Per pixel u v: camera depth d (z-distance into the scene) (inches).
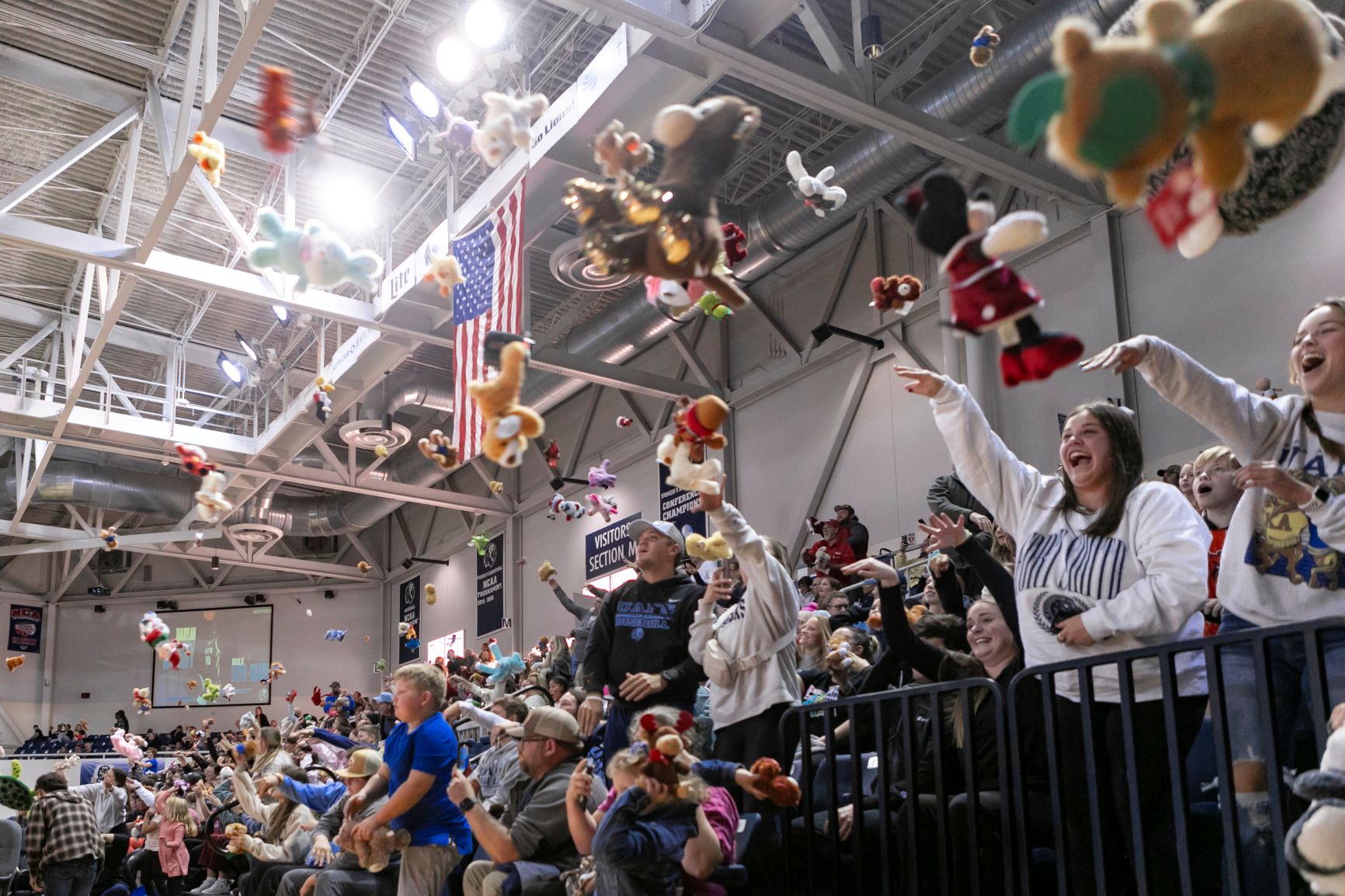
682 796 128.3
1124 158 54.6
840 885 163.5
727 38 324.5
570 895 161.9
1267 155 80.6
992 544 245.3
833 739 163.5
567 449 729.6
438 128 411.2
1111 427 135.2
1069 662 128.9
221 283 456.1
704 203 77.1
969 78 382.3
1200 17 57.2
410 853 180.1
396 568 935.0
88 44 422.6
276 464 669.3
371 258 122.6
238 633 977.5
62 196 547.5
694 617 186.9
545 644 451.8
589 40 420.5
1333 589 112.8
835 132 470.3
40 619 983.6
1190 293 388.5
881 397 504.4
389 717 464.8
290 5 416.5
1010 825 134.3
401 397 663.8
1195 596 122.0
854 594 373.4
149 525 923.4
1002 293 65.7
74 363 575.8
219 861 322.3
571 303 632.4
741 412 584.7
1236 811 113.3
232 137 460.1
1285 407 122.3
